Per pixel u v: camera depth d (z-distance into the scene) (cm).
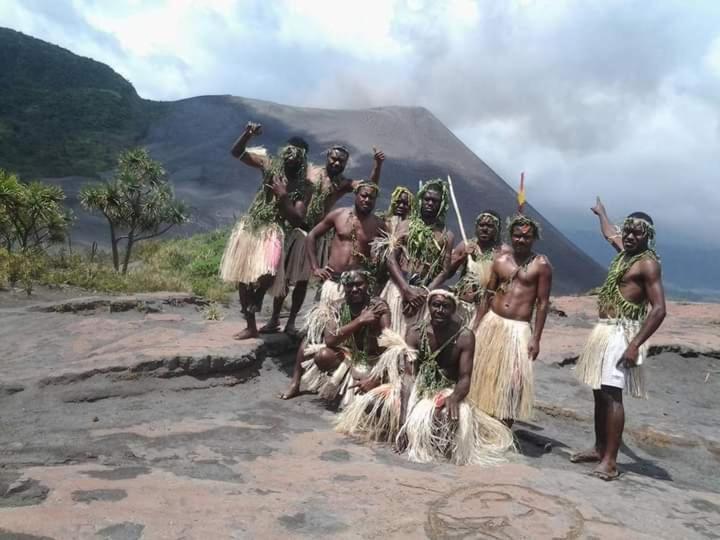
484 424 400
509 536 264
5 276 947
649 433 484
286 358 561
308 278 550
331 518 268
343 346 461
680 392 643
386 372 422
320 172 550
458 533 263
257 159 536
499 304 426
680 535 288
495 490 314
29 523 236
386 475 325
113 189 1361
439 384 397
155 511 256
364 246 499
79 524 239
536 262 417
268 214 529
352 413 408
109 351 513
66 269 1130
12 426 366
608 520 292
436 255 480
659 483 374
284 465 331
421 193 487
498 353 412
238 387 489
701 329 922
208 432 376
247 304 550
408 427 379
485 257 448
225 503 272
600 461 397
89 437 353
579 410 515
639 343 362
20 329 605
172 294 826
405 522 270
